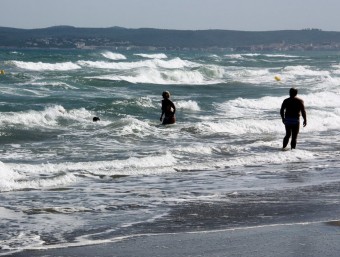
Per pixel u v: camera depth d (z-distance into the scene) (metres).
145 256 13.98
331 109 53.91
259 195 21.59
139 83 74.00
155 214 18.69
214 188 23.03
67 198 20.91
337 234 15.65
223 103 54.69
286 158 30.72
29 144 32.88
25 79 70.75
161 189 22.73
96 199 20.81
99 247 14.80
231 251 14.23
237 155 31.17
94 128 38.78
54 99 51.94
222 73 101.94
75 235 16.16
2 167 24.66
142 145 33.44
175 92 66.75
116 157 29.53
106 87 68.62
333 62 171.00
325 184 23.89
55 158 29.09
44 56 140.62
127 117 45.34
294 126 33.22
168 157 28.95
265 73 110.56
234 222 17.55
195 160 29.30
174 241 15.28
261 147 33.72
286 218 17.91
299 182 24.39
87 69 110.44
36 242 15.44
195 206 19.81
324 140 37.41
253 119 45.59
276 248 14.38
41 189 22.31
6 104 47.84
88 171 25.67
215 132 38.69
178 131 38.34
